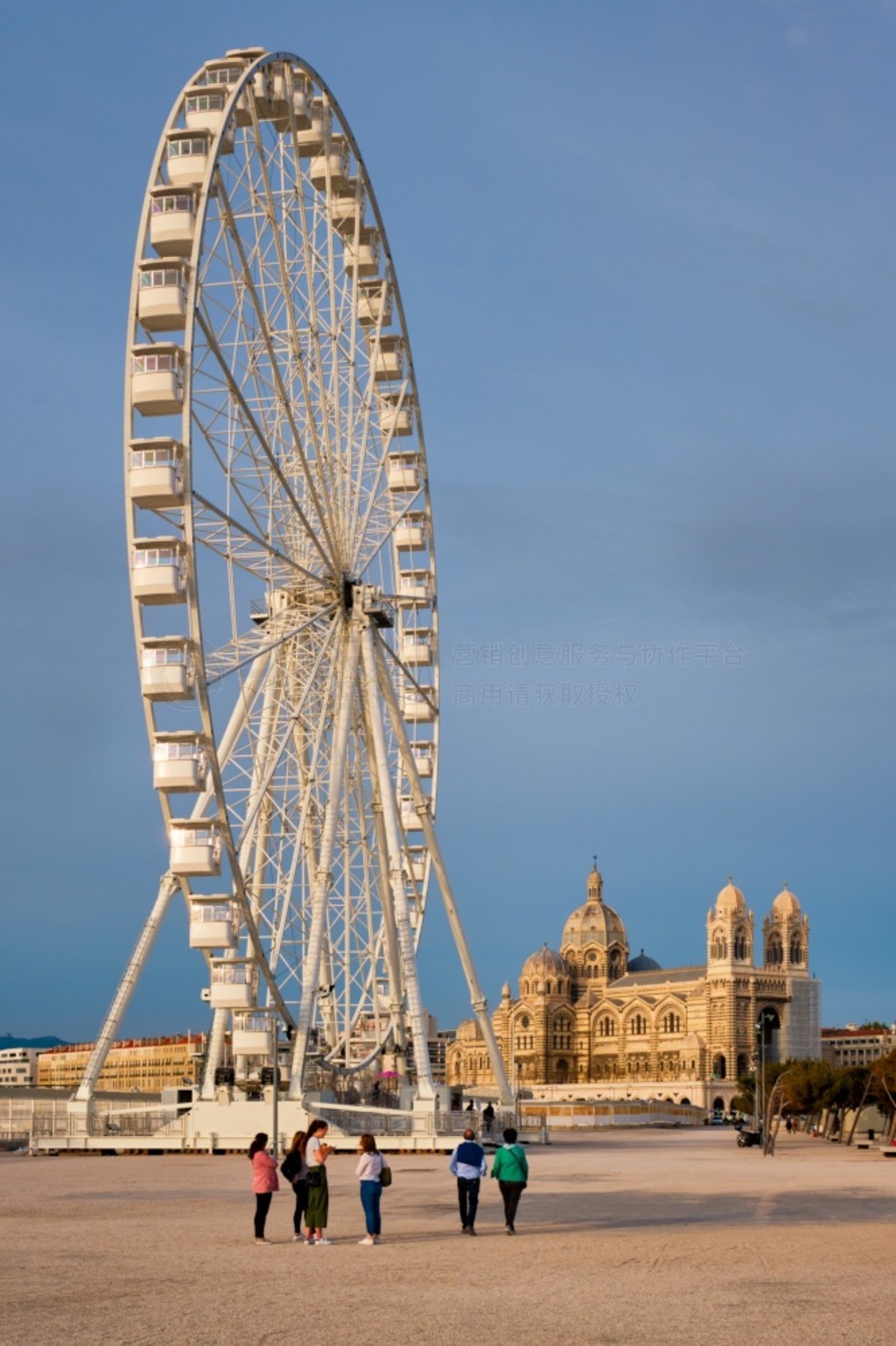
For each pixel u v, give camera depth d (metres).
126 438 86.25
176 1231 50.72
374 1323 31.52
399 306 114.62
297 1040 97.94
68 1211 58.81
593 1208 62.47
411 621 121.56
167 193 87.12
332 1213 58.97
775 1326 31.39
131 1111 106.62
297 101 100.06
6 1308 33.22
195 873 90.00
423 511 121.88
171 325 87.25
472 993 121.88
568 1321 31.89
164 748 88.62
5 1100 127.75
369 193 109.94
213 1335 29.86
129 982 103.38
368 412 108.19
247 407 89.94
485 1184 80.06
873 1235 50.16
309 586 103.00
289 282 96.31
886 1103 168.75
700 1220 56.31
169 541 86.12
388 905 115.06
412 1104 108.81
